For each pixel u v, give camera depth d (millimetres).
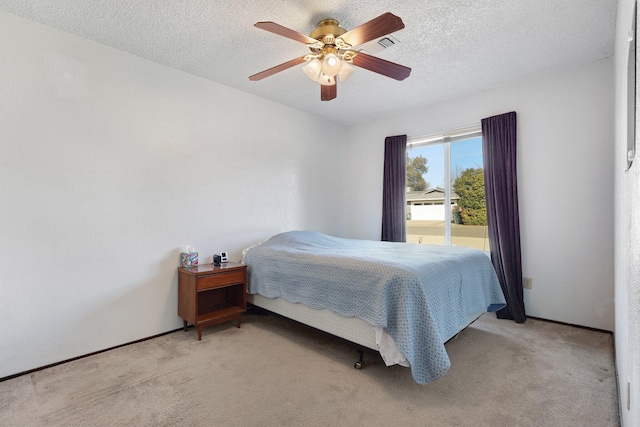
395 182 4102
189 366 2158
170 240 2838
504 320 3084
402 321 1845
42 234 2178
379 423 1568
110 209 2490
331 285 2299
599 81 2758
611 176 2705
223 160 3244
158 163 2766
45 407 1700
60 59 2258
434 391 1846
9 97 2059
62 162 2264
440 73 2990
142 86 2674
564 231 2938
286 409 1682
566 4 2012
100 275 2432
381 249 2855
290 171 3939
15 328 2062
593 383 1914
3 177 2037
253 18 2137
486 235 3506
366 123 4523
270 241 3373
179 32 2307
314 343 2557
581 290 2854
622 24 1608
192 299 2654
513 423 1562
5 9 2025
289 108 3928
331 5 1998
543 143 3043
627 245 1288
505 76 3066
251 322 3076
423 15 2111
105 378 2002
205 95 3098
